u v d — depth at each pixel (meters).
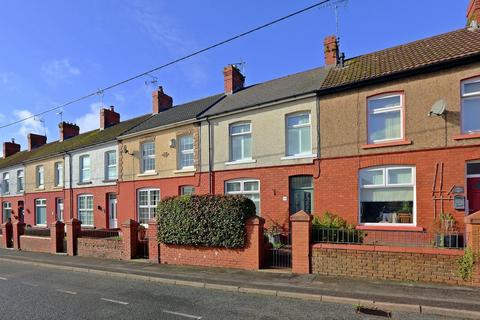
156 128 21.14
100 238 16.36
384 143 13.61
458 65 12.37
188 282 10.27
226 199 11.95
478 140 11.93
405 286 8.70
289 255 11.34
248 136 17.70
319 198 14.97
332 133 14.86
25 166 33.31
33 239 19.58
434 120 12.72
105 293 9.59
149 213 21.78
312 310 7.60
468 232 8.72
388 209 13.66
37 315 7.71
